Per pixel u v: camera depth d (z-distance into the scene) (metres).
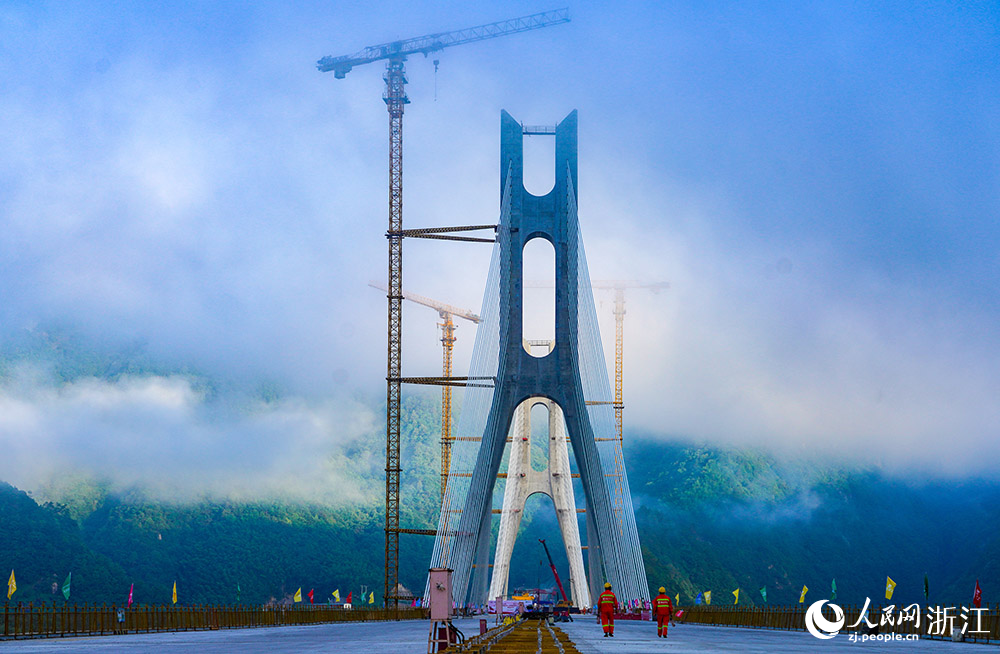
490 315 107.19
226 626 61.06
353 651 30.12
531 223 105.88
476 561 119.19
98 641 39.94
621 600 98.50
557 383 103.06
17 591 188.00
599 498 100.62
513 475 176.12
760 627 62.22
